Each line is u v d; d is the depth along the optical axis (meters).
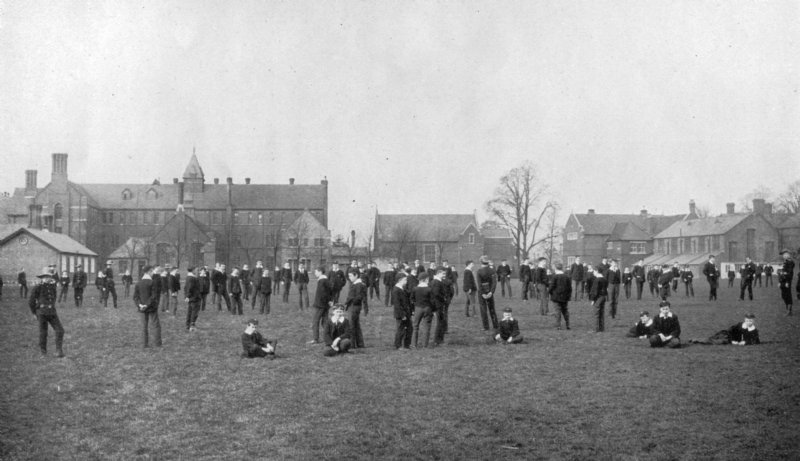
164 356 17.80
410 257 106.12
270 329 23.98
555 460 9.30
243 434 10.59
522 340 19.52
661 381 13.66
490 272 22.70
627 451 9.60
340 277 28.88
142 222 119.69
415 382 14.05
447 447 9.88
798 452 9.43
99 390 13.66
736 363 15.33
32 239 73.38
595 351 17.64
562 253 119.50
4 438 10.48
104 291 36.88
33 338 22.03
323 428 10.86
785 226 80.19
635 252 105.88
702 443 9.88
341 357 17.33
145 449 9.94
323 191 126.62
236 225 122.12
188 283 23.56
